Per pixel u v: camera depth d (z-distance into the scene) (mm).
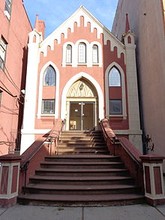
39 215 5684
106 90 16609
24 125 15695
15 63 16922
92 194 7145
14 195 6641
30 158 7867
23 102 17547
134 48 17297
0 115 13969
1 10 14188
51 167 9203
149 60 14906
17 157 6844
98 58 17312
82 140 13273
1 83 14203
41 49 17359
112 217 5547
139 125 15734
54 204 6512
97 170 8594
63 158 9906
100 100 16422
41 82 16672
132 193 7312
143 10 16250
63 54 17281
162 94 12523
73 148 12203
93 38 17750
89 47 17516
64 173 8523
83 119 16844
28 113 15891
